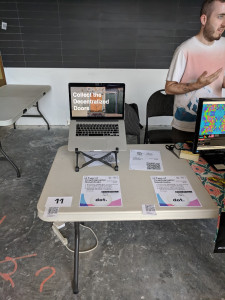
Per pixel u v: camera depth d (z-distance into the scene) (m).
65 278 1.51
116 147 1.37
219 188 1.21
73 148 1.35
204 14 1.45
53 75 3.61
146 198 1.14
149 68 3.60
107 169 1.38
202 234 1.87
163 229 1.91
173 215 1.07
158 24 3.30
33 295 1.41
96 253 1.68
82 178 1.29
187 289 1.45
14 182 2.46
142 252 1.70
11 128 3.81
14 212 2.07
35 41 3.38
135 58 3.53
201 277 1.52
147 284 1.47
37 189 2.36
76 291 1.41
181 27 3.33
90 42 3.40
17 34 3.34
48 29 3.31
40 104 3.82
